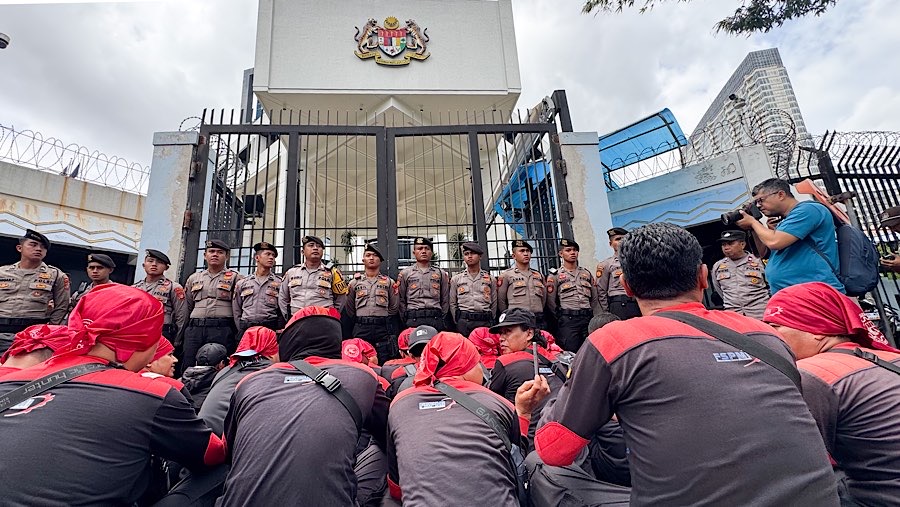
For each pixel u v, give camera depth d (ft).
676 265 5.01
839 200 12.15
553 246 22.17
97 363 5.84
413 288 18.02
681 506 3.90
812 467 3.84
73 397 5.20
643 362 4.39
